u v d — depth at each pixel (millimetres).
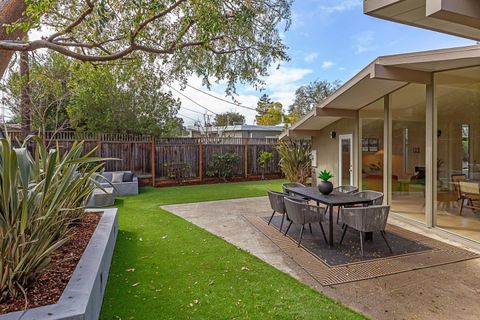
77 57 4191
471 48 4008
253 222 5898
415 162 5949
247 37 5121
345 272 3561
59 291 2242
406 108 6121
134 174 10703
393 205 6547
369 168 7426
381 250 4301
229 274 3467
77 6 4727
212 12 4227
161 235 4988
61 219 2934
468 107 5453
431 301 2887
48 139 9844
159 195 9141
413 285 3227
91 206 7090
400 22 3453
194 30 5074
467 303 2848
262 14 5086
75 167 3426
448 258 3979
